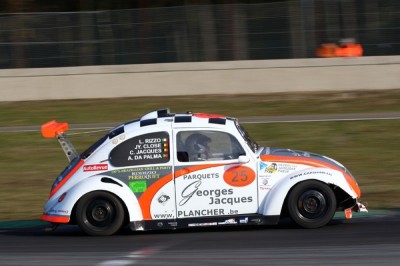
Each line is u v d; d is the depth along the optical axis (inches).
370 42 2711.6
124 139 1055.0
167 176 1037.2
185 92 2743.6
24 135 2133.4
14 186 1572.3
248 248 935.7
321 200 1024.9
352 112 2281.0
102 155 1056.2
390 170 1551.4
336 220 1101.1
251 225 1089.4
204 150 1044.5
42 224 1211.2
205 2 3437.5
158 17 2802.7
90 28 2832.2
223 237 1011.3
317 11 2721.5
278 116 2267.5
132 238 1034.1
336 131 1985.7
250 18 2760.8
